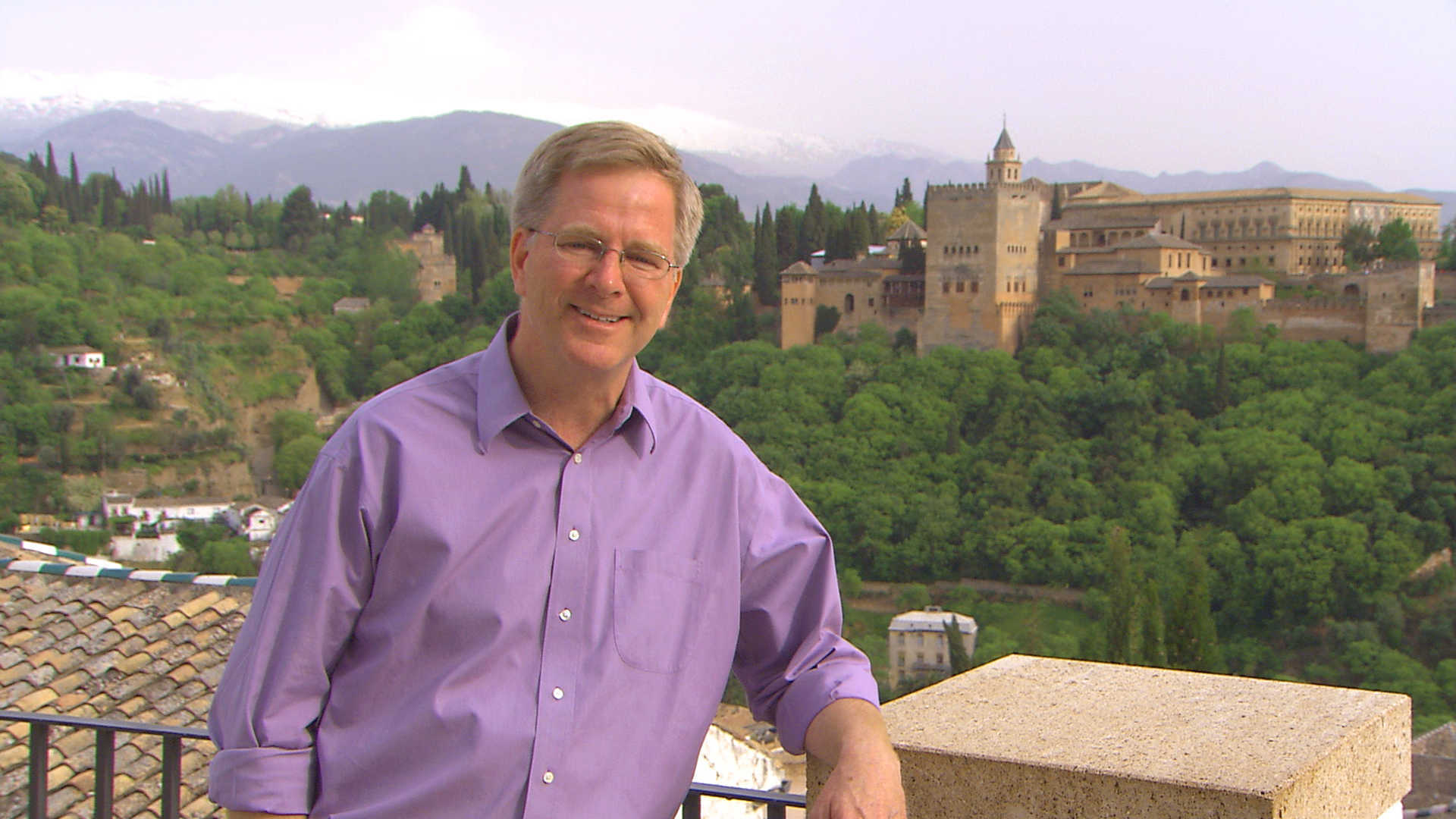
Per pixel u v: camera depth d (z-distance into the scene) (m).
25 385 119.25
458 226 175.00
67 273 141.88
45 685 8.29
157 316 136.88
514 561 2.47
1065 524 84.19
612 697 2.47
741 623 2.76
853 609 81.06
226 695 2.50
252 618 2.52
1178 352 101.25
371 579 2.51
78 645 8.68
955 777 2.45
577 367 2.52
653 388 2.73
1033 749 2.42
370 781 2.45
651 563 2.54
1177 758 2.34
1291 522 76.06
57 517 103.31
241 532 100.81
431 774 2.40
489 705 2.41
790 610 2.73
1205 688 2.81
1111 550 45.25
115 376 123.69
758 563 2.69
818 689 2.60
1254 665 69.50
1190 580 33.84
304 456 116.25
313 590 2.46
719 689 2.62
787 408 102.25
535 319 2.55
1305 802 2.26
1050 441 93.56
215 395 128.12
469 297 146.25
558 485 2.53
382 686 2.48
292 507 2.56
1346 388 92.88
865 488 91.81
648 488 2.60
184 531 100.19
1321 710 2.61
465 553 2.46
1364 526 74.31
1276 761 2.31
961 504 89.31
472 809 2.39
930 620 70.69
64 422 114.69
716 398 108.44
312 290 158.25
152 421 120.06
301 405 138.38
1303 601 72.12
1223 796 2.19
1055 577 80.38
